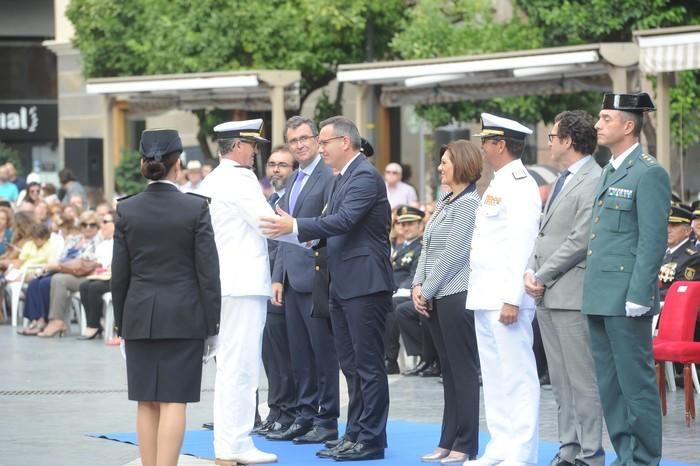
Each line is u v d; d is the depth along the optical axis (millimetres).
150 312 18531
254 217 21312
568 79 40719
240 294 21391
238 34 52438
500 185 19859
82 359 36125
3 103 86625
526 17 46812
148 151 18766
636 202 18516
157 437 18969
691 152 39000
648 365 18719
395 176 44156
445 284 20938
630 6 42031
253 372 21688
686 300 25391
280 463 21609
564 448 20062
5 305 47875
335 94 60750
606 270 18688
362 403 22047
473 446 21141
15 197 58406
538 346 29609
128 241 18766
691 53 32781
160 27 53312
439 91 43875
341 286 21594
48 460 21906
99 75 60094
